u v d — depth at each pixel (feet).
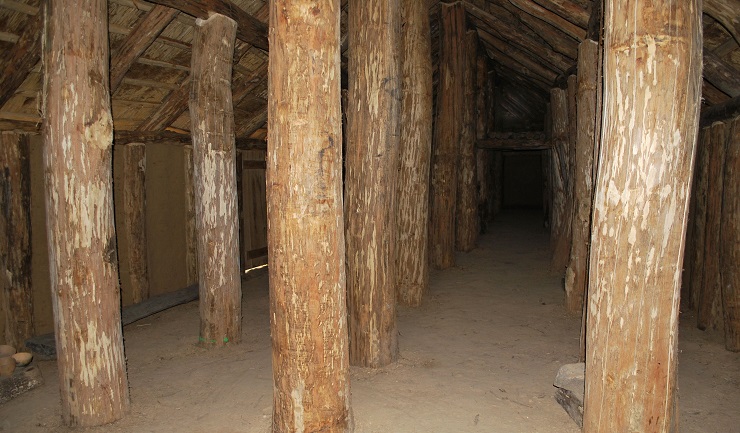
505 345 16.97
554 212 32.30
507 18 26.89
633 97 8.34
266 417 11.84
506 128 54.65
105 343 11.48
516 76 40.34
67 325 11.15
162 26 14.94
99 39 10.77
